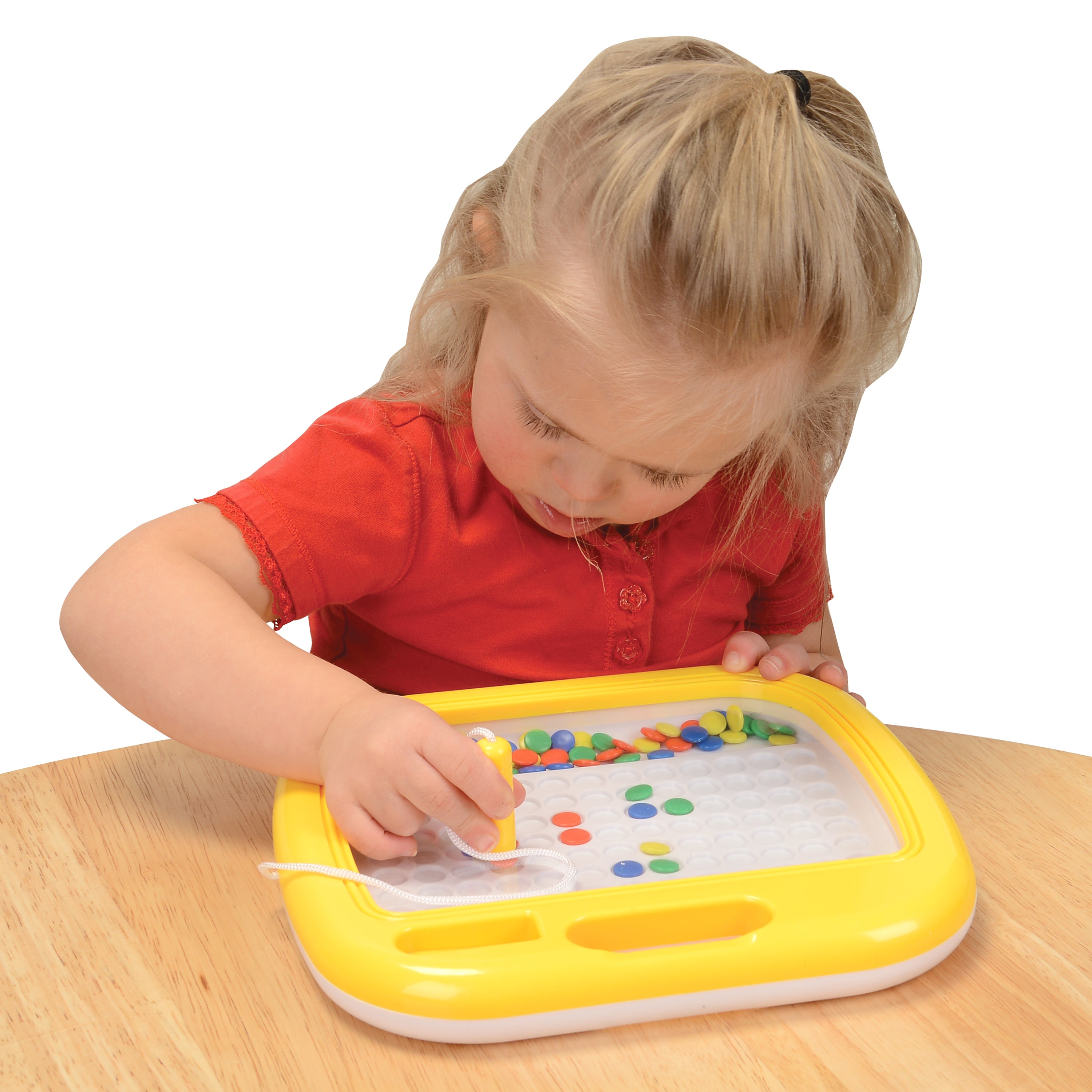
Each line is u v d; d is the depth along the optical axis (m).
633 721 1.15
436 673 1.26
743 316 0.90
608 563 1.22
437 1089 0.79
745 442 0.99
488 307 1.04
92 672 1.05
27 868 0.99
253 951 0.90
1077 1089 0.79
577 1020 0.82
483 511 1.19
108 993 0.86
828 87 1.03
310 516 1.12
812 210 0.91
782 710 1.16
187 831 1.04
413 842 0.95
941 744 1.20
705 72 0.96
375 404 1.18
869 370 1.08
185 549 1.07
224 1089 0.78
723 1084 0.79
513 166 1.04
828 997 0.85
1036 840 1.04
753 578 1.32
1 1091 0.78
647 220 0.90
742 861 0.96
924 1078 0.79
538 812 1.02
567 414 0.97
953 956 0.90
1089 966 0.89
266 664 1.00
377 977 0.82
